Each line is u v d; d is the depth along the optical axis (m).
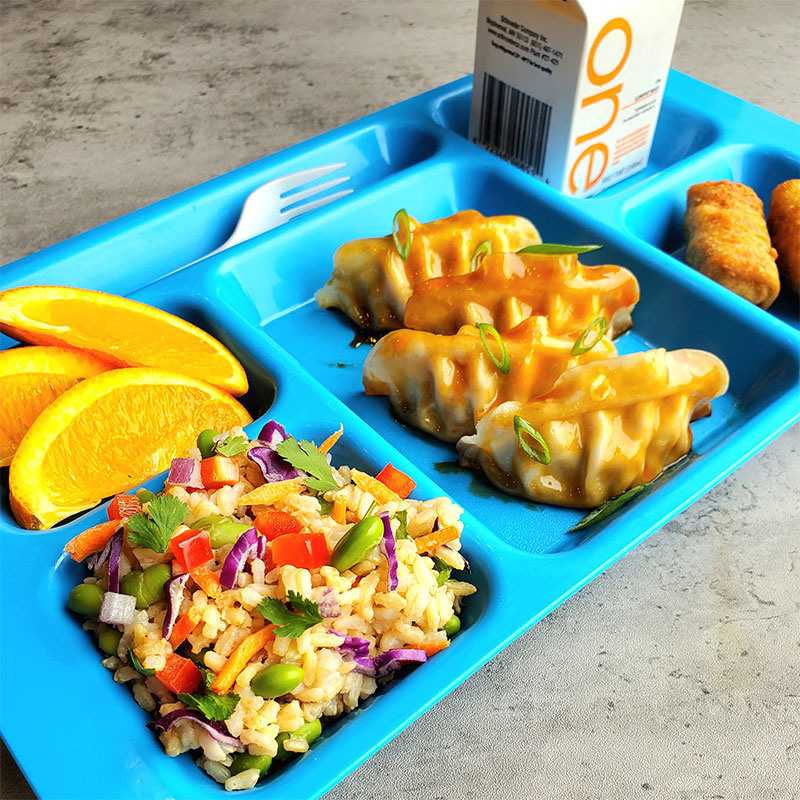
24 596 0.33
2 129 0.56
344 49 0.63
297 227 0.46
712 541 0.37
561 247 0.42
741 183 0.52
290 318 0.46
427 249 0.44
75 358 0.38
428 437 0.41
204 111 0.58
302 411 0.38
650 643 0.35
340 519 0.33
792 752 0.32
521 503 0.39
